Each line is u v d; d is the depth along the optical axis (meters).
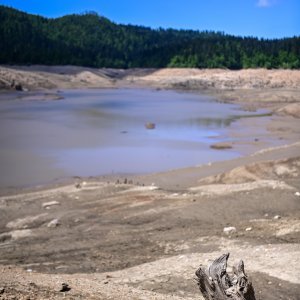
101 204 29.06
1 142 58.88
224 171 42.31
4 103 111.00
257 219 24.38
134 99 128.88
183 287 14.27
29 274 15.37
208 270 8.51
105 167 46.81
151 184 38.66
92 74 199.12
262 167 38.19
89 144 58.59
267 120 85.12
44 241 22.64
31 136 63.62
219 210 26.31
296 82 174.25
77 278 14.83
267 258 16.75
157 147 57.19
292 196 28.70
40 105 107.56
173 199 29.16
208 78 187.38
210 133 68.81
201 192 30.98
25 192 37.03
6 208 29.23
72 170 45.47
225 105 114.50
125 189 32.88
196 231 22.56
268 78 179.50
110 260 19.09
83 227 24.78
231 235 21.44
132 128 72.94
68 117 85.38
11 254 20.56
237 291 8.16
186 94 150.62
